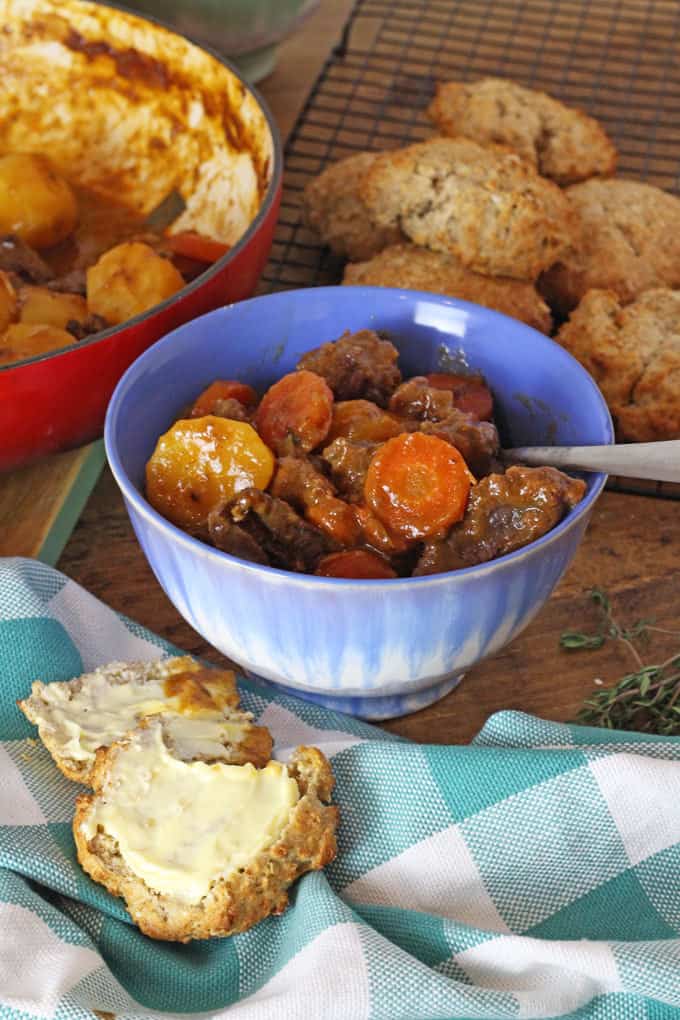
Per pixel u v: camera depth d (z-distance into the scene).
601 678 0.66
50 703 0.61
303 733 0.63
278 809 0.58
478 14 1.03
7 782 0.60
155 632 0.67
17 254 0.76
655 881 0.59
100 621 0.65
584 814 0.59
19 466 0.69
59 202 0.79
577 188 0.82
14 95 0.83
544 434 0.66
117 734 0.60
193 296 0.67
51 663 0.63
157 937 0.57
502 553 0.60
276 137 0.74
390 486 0.60
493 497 0.59
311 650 0.60
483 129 0.84
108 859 0.58
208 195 0.81
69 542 0.71
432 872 0.59
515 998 0.55
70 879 0.58
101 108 0.83
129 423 0.63
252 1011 0.54
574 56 0.99
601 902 0.59
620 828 0.59
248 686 0.65
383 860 0.60
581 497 0.60
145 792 0.58
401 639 0.59
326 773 0.59
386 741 0.62
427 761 0.60
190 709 0.61
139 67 0.81
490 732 0.62
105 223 0.82
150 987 0.57
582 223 0.80
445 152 0.76
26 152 0.84
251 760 0.60
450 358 0.67
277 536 0.60
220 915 0.56
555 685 0.66
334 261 0.82
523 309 0.75
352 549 0.60
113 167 0.83
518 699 0.65
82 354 0.65
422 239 0.76
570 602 0.68
